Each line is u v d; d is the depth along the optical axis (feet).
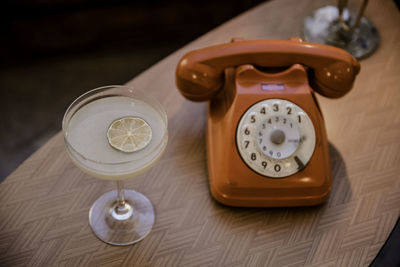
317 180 1.82
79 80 4.33
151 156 1.57
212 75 1.89
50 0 4.05
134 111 1.69
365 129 2.11
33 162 1.95
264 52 1.86
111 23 4.35
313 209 1.88
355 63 1.92
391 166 2.00
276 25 2.49
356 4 2.60
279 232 1.81
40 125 4.05
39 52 4.43
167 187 1.92
